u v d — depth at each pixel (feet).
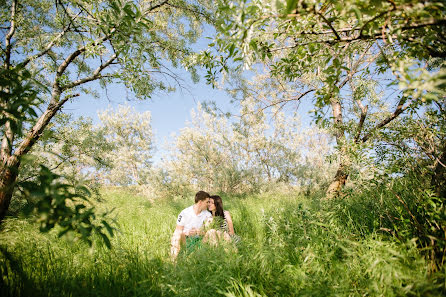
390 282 4.88
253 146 36.81
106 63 14.05
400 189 8.54
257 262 7.07
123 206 20.30
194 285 5.95
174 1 16.53
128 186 36.04
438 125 8.81
